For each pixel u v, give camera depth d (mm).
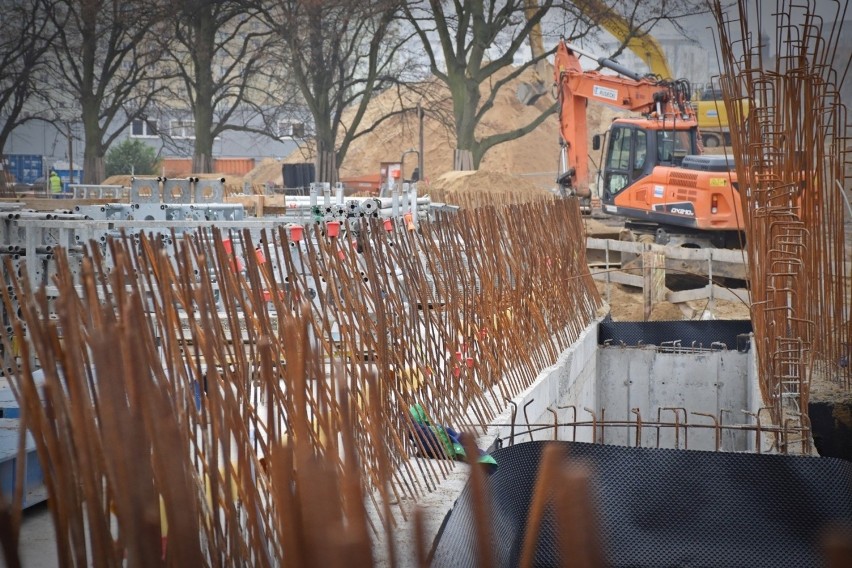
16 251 17594
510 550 10539
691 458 10992
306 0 98000
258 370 9195
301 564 3342
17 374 5477
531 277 19250
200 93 105562
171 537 4188
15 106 108875
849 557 2607
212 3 103250
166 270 6801
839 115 17422
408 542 8883
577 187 55719
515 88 142250
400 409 11273
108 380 4113
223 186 27172
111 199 35531
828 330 18281
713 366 23984
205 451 6664
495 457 11375
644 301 35719
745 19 16906
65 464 4828
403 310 12180
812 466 10758
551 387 18203
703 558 10859
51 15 105062
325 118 102688
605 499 11055
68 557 4793
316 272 10227
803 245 16609
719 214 43906
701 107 58844
